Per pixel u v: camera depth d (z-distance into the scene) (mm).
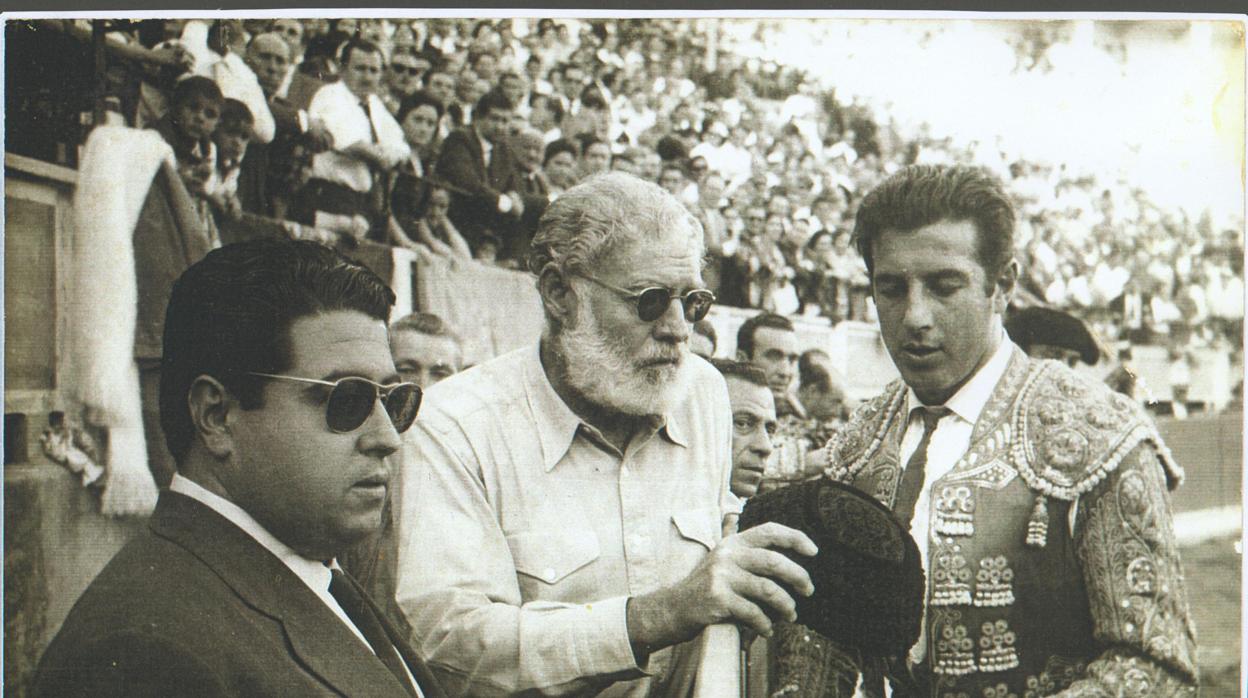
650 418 5148
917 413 5332
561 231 5211
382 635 4570
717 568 4883
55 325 5125
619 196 5238
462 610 4918
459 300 5195
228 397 4527
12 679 5016
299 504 4559
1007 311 5375
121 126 5199
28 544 5059
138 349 5145
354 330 4664
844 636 4902
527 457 5062
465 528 4980
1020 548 5215
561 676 4918
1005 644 5180
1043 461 5258
